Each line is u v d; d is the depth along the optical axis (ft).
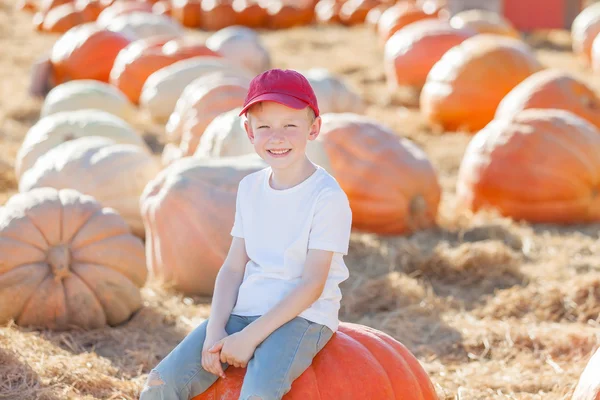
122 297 20.26
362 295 22.66
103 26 54.19
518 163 29.37
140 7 66.59
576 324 21.12
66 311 19.58
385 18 64.44
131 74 45.42
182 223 22.18
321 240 12.78
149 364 18.11
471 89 40.88
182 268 22.33
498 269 24.61
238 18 76.18
